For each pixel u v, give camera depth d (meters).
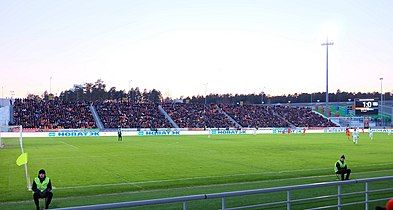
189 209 14.00
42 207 15.01
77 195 17.53
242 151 39.69
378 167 27.61
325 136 70.19
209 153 37.47
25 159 17.56
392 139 61.81
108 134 72.38
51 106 90.44
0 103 89.19
